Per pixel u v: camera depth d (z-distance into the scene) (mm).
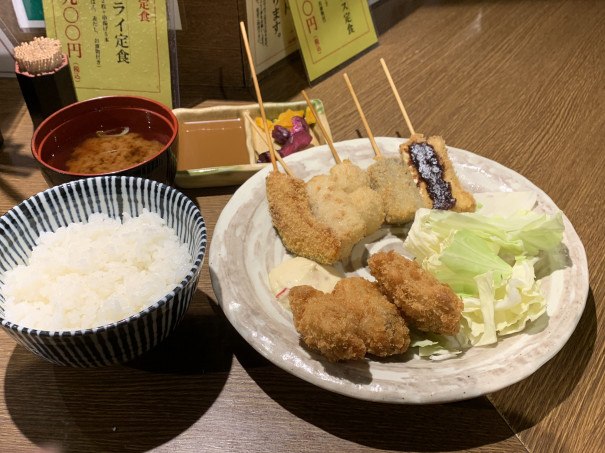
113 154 375
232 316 301
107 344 254
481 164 409
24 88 418
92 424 284
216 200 414
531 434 284
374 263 308
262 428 285
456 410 292
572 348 321
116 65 449
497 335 307
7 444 275
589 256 375
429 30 604
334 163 417
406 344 291
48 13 430
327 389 272
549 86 529
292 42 556
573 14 628
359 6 535
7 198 405
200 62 521
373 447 278
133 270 299
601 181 432
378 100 511
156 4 429
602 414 292
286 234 350
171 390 300
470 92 521
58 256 299
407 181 390
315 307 280
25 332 239
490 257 324
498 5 644
